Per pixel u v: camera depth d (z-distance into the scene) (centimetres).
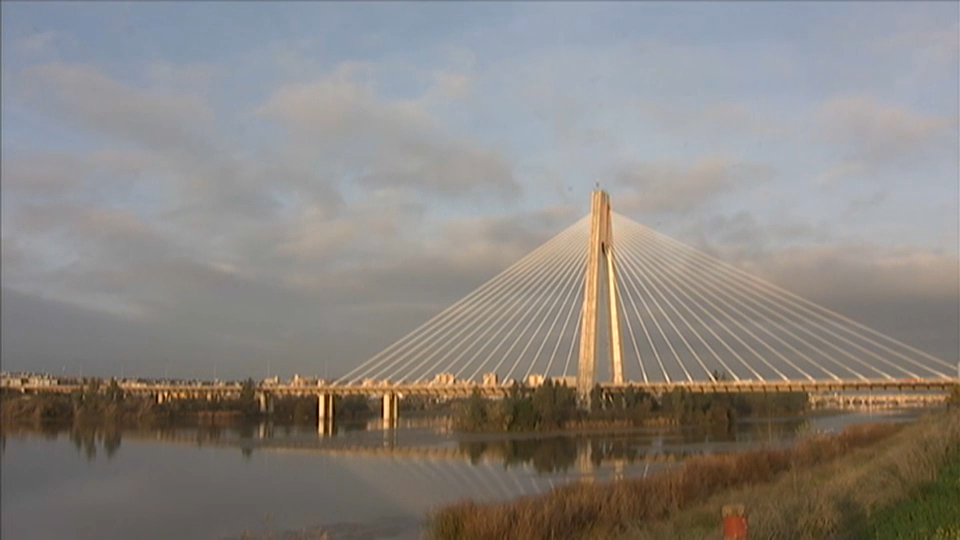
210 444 8719
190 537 3622
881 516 1652
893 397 13150
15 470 6253
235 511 4222
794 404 13500
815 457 3916
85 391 13375
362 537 3328
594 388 11031
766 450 3891
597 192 11275
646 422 10912
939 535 1464
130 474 5975
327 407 13550
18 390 14400
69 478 5762
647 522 2250
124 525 3988
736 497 2591
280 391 14338
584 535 2292
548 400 10650
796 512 1568
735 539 1212
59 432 10862
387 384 13425
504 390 11712
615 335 11525
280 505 4353
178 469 6281
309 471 6038
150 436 10062
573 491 2789
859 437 4753
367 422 14425
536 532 2319
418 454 7356
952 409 5006
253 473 5978
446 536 2419
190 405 14738
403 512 3959
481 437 9212
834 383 10612
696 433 9356
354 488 4981
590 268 11094
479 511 2480
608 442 8162
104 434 10412
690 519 2236
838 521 1541
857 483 2044
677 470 3466
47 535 3859
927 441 2630
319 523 3709
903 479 1994
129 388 14438
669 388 11506
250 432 10931
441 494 4591
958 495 1819
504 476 5416
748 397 13225
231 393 15038
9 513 4403
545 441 8556
